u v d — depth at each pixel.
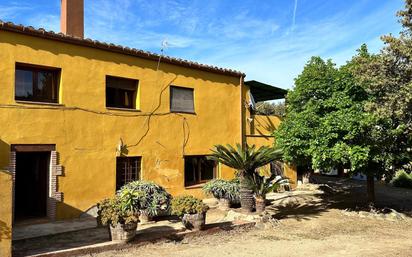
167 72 15.18
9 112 10.71
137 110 14.01
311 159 14.74
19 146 10.91
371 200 15.38
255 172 13.19
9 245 7.26
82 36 14.91
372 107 12.90
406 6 12.52
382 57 13.09
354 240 10.88
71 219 11.80
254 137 19.19
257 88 20.84
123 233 8.80
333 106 14.06
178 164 15.45
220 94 17.52
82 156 12.30
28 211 12.29
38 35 11.29
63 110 11.89
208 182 15.37
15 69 11.15
